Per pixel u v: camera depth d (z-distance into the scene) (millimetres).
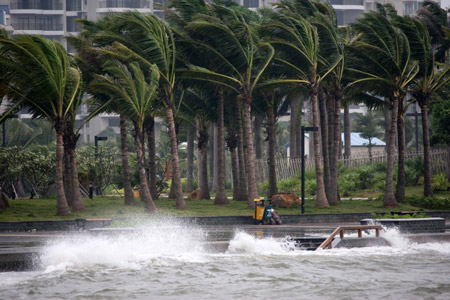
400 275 30719
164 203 69562
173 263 33719
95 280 29344
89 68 63438
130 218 55438
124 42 60406
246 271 31609
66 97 58688
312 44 64938
